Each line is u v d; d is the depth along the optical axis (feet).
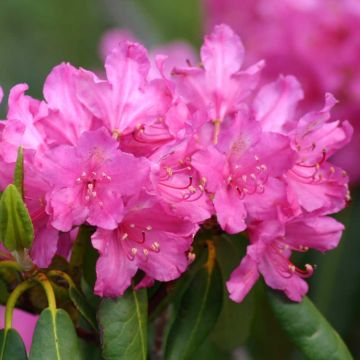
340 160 3.92
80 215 2.51
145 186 2.50
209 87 2.74
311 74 3.94
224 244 2.77
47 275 2.63
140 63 2.62
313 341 2.70
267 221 2.60
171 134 2.58
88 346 2.73
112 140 2.49
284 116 2.76
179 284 2.73
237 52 2.76
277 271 2.68
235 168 2.59
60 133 2.58
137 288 2.60
